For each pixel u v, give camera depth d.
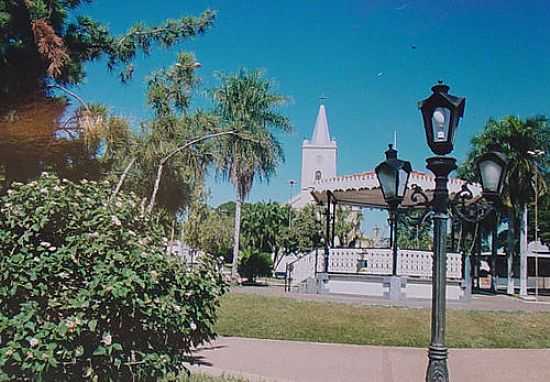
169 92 17.48
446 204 6.14
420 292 19.12
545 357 11.50
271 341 12.41
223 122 28.53
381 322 13.99
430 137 6.27
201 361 9.45
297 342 12.41
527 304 21.09
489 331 13.69
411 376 9.18
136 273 4.68
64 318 4.56
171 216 18.97
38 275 4.56
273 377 8.61
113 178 13.73
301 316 14.35
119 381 4.72
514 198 35.50
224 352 10.75
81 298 4.47
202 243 39.34
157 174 17.64
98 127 11.87
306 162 81.38
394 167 6.75
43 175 5.48
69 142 11.47
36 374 4.32
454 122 6.22
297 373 9.13
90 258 4.71
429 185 17.17
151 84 17.39
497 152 6.91
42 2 10.41
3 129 10.39
